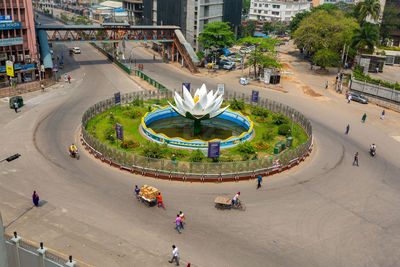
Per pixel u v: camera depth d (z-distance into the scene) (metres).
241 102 68.06
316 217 36.81
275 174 46.06
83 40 99.62
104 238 32.06
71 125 58.94
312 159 51.00
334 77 100.94
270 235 33.62
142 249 30.98
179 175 43.28
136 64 108.00
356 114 71.31
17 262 25.72
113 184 41.66
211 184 42.97
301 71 107.31
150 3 137.25
